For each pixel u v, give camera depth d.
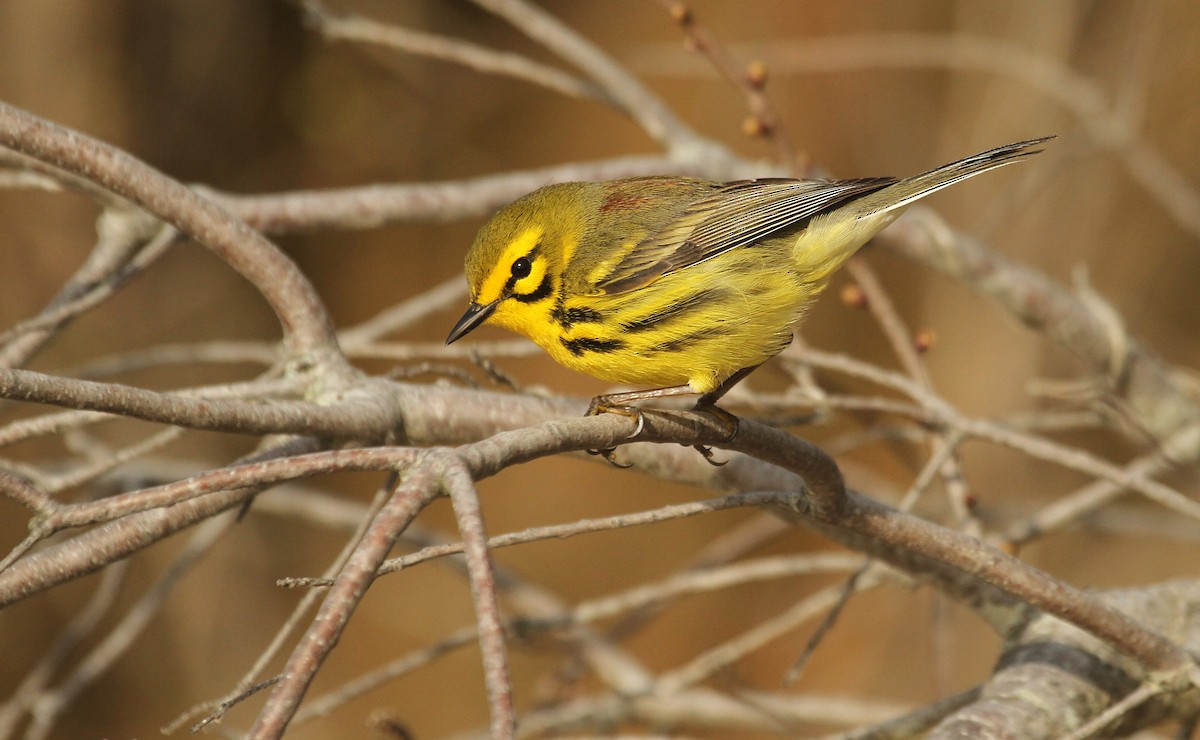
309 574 20.80
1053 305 10.61
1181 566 18.08
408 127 22.97
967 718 6.55
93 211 18.89
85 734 18.62
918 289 21.64
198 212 7.02
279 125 22.25
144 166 6.94
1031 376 17.64
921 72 20.72
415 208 9.83
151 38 20.45
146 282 20.38
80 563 6.09
